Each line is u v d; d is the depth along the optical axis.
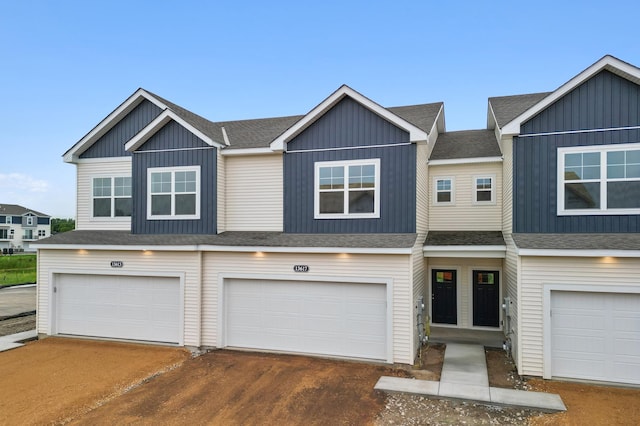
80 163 14.09
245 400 7.93
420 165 11.68
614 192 9.42
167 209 12.70
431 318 14.09
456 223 13.95
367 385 8.63
